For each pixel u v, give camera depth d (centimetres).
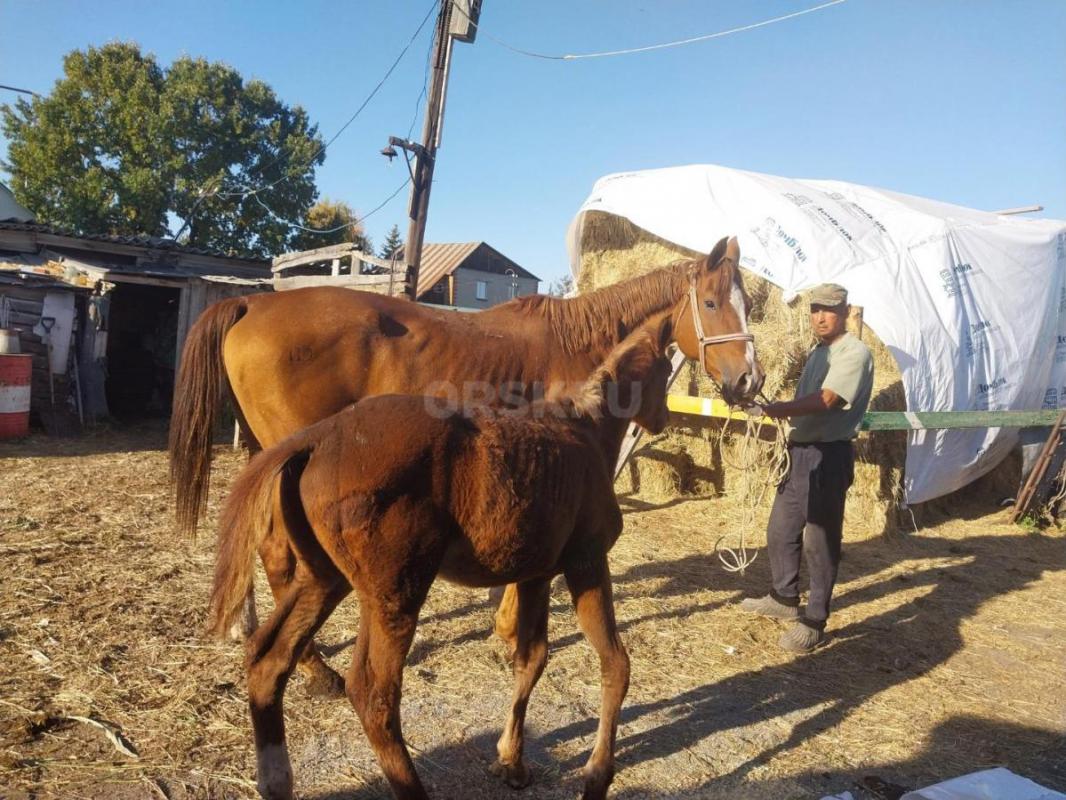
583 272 909
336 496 224
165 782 262
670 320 428
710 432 798
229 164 2664
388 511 223
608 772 263
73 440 924
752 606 491
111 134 2469
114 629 375
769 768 313
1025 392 813
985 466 820
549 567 259
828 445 436
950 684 412
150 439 976
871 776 314
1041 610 546
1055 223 937
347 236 3183
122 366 1330
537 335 389
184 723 299
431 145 854
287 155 2681
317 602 244
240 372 359
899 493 712
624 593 515
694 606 500
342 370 357
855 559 635
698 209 728
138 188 2389
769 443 632
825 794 297
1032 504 827
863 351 422
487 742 313
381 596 226
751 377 414
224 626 221
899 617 511
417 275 858
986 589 584
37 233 1259
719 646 439
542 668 283
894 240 741
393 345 363
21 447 851
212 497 683
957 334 719
